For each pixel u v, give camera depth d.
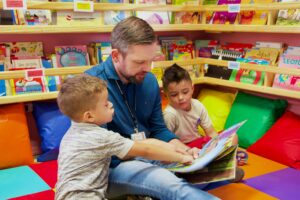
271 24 2.35
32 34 2.40
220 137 1.63
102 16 2.42
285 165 2.12
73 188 1.38
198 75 2.86
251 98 2.63
